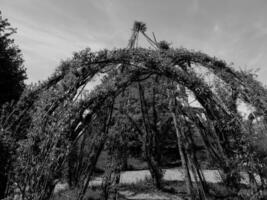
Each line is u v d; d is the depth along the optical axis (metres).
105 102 3.71
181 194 6.38
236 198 3.71
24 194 2.79
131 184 7.56
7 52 12.19
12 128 3.41
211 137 4.50
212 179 7.39
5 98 10.94
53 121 2.93
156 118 7.27
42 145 2.85
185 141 4.57
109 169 5.30
